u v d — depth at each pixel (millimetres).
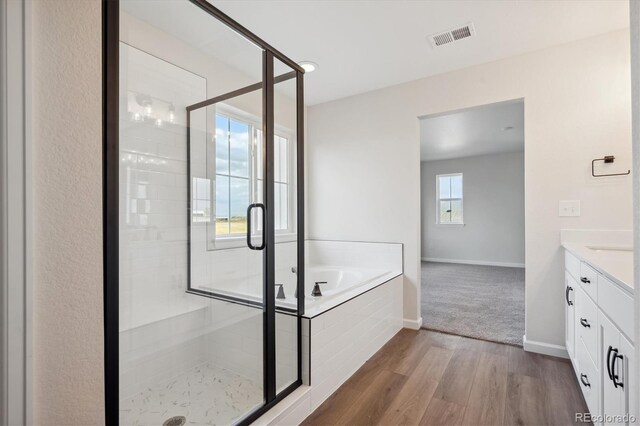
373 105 3207
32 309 660
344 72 2801
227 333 1827
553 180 2371
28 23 654
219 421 1501
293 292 1855
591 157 2258
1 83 617
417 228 3002
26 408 650
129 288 1478
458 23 2115
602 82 2234
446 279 5320
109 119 970
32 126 660
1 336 620
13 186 632
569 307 2117
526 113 2467
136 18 1646
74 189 733
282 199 1969
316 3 1925
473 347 2545
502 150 6484
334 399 1865
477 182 7039
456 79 2764
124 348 1412
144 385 1511
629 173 2158
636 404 665
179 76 1846
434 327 3006
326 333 1894
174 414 1540
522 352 2439
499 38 2281
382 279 2750
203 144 1950
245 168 1835
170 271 1736
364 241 3266
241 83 1854
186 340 1792
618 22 2098
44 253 681
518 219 6629
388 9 1978
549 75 2395
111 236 968
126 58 1570
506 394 1878
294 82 1946
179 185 1833
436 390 1934
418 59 2578
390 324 2734
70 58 728
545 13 2004
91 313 766
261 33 2229
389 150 3121
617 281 1085
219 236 1933
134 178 1573
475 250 7074
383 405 1797
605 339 1296
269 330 1685
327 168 3488
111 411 987
